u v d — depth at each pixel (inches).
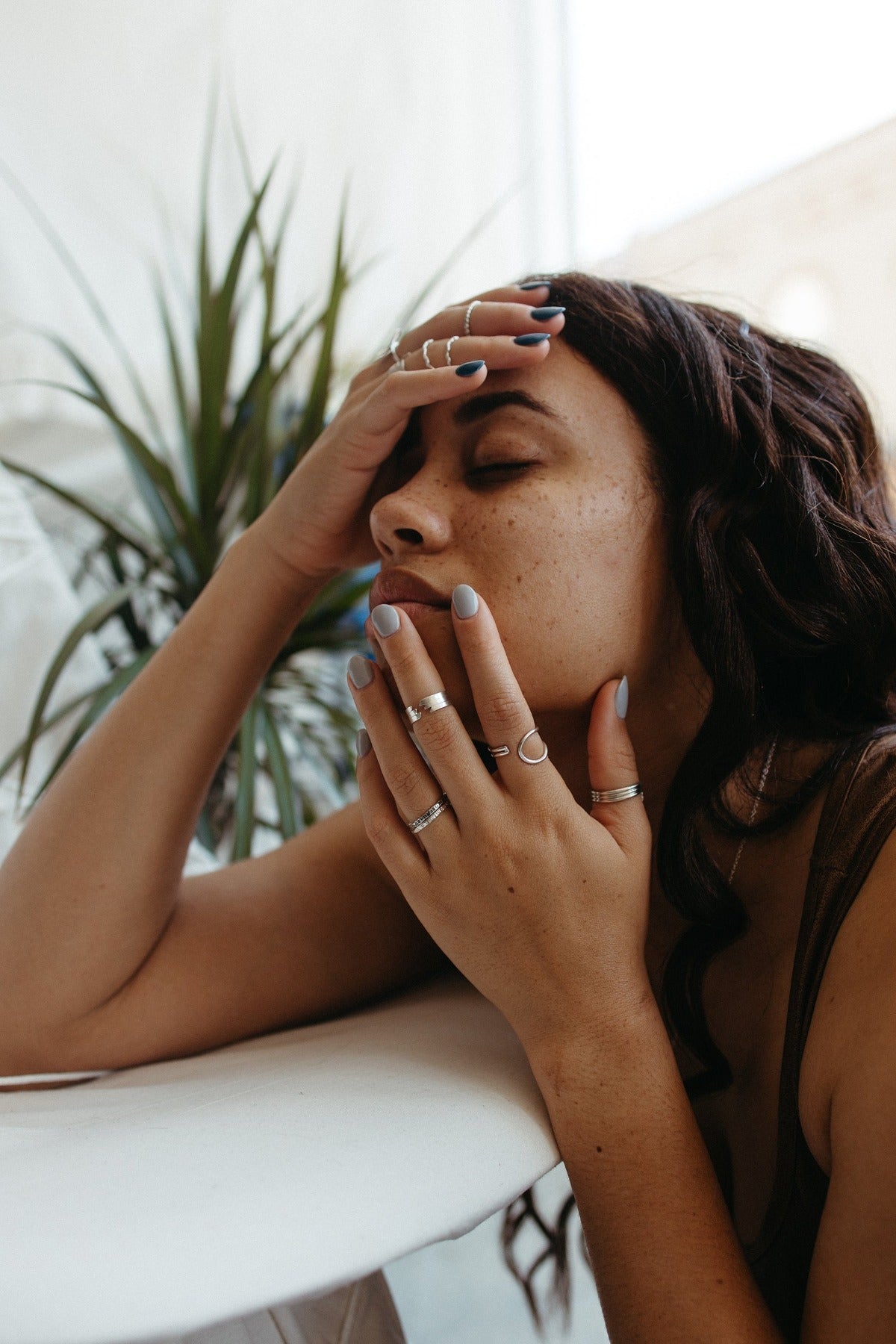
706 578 27.1
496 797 25.1
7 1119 25.3
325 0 118.9
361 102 122.9
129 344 104.0
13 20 98.4
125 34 104.7
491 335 29.4
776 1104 25.6
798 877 26.9
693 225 102.0
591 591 26.1
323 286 117.9
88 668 59.4
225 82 112.5
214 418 65.2
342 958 35.1
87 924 31.8
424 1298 46.7
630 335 28.2
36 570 59.1
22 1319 13.9
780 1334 21.0
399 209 126.1
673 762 30.2
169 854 32.7
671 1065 24.0
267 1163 18.5
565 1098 23.4
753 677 27.3
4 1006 32.0
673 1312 20.8
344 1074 24.0
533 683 26.0
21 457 92.9
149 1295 14.7
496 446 26.7
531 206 128.7
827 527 29.8
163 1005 32.8
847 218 86.7
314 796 74.0
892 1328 19.4
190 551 66.2
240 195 114.0
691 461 28.0
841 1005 22.5
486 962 25.2
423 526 25.9
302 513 32.6
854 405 34.4
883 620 29.0
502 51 126.9
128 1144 19.9
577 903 24.6
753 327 34.2
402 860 26.3
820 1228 21.2
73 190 101.9
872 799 24.5
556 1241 34.2
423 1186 18.8
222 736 33.6
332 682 75.3
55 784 33.6
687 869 27.2
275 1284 15.6
